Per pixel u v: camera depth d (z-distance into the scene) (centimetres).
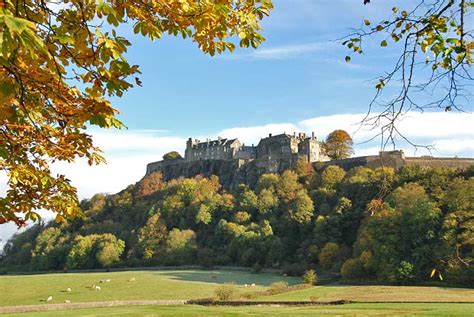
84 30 494
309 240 9362
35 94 564
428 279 5834
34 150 689
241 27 606
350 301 4125
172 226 11844
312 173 12156
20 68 486
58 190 777
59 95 567
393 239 6381
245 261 9569
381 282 6297
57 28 496
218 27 575
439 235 5856
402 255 6291
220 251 10419
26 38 349
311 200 10294
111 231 12238
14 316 3109
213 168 15700
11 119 535
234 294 5647
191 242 10688
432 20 561
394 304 3659
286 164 14212
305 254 9112
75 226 13125
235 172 14962
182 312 2955
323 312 2892
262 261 9525
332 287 6041
